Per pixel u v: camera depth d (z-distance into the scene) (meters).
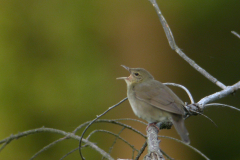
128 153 13.30
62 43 14.09
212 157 14.27
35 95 13.58
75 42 14.14
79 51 14.13
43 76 13.83
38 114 13.41
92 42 14.29
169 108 6.39
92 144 5.97
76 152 12.34
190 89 14.88
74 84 13.71
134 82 7.83
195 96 14.83
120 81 14.09
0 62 13.84
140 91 7.25
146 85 7.39
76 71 13.90
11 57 13.95
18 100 13.52
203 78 14.88
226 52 14.94
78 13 14.23
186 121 14.45
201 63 15.03
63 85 13.72
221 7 14.12
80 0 14.22
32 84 13.74
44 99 13.53
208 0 14.06
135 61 14.61
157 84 7.43
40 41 14.16
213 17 14.42
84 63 14.09
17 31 14.16
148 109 6.91
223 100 14.59
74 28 14.19
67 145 12.58
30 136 12.98
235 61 14.88
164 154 5.88
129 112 13.69
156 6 7.45
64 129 13.20
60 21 14.17
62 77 13.80
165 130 13.63
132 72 7.89
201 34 14.85
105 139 13.33
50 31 14.16
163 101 6.67
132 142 13.45
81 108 13.48
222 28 14.71
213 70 15.06
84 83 13.75
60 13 14.21
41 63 14.02
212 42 14.94
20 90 13.61
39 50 14.09
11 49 14.04
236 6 14.12
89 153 12.25
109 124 13.50
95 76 13.98
